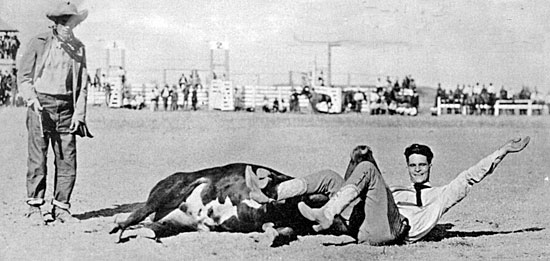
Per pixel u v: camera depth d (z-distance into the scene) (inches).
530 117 511.2
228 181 371.9
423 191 383.6
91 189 428.1
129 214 396.8
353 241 374.0
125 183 430.6
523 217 417.4
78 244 366.6
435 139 492.4
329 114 503.5
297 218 370.9
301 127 482.6
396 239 374.3
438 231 396.8
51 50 398.0
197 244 364.2
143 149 470.0
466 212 426.0
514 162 483.8
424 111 511.8
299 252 356.8
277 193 359.9
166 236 372.5
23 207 410.3
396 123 490.3
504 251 369.4
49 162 451.5
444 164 466.0
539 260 360.8
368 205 370.6
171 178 374.0
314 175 363.9
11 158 456.1
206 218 371.6
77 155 461.7
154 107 498.6
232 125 490.3
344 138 489.4
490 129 498.9
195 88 499.8
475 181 381.1
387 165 466.3
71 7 404.2
